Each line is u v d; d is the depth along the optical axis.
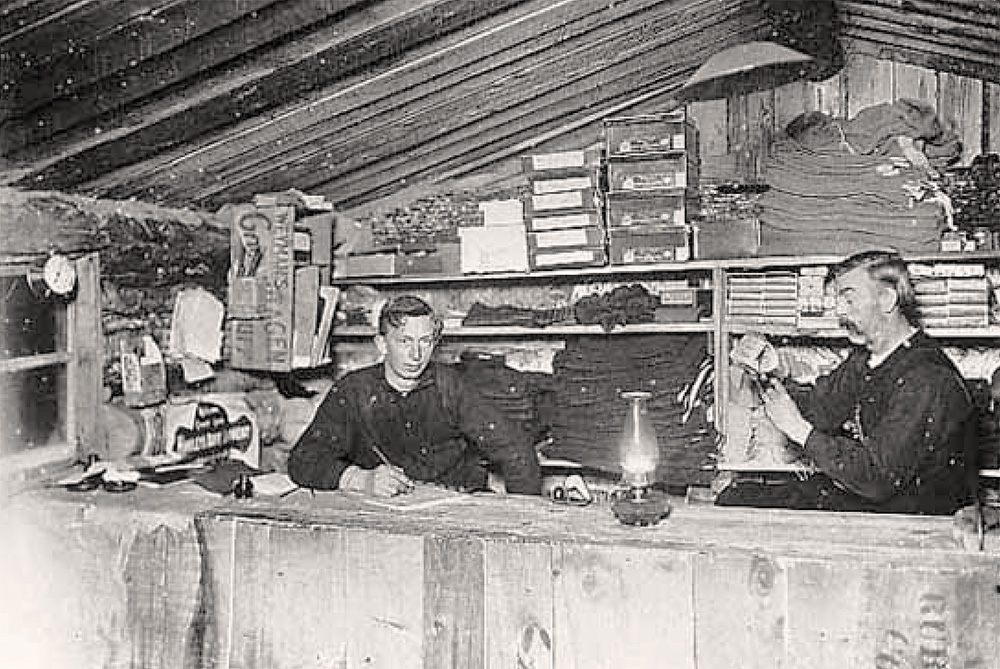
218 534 2.57
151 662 2.65
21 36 2.40
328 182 4.52
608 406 4.68
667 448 4.53
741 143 4.89
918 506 3.25
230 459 3.95
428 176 4.96
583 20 3.38
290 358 4.27
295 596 2.49
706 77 3.04
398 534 2.38
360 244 5.11
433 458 3.85
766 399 3.28
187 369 4.18
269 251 4.26
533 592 2.27
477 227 4.78
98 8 2.38
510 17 3.13
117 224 3.71
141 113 2.96
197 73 2.83
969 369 4.57
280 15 2.62
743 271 4.59
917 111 4.60
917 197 4.30
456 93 3.73
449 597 2.34
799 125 4.71
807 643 2.09
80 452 3.54
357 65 3.08
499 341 5.22
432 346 3.79
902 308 3.38
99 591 2.71
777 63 2.98
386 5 2.79
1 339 3.31
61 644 2.76
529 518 2.49
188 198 4.02
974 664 2.00
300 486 2.96
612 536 2.30
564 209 4.65
